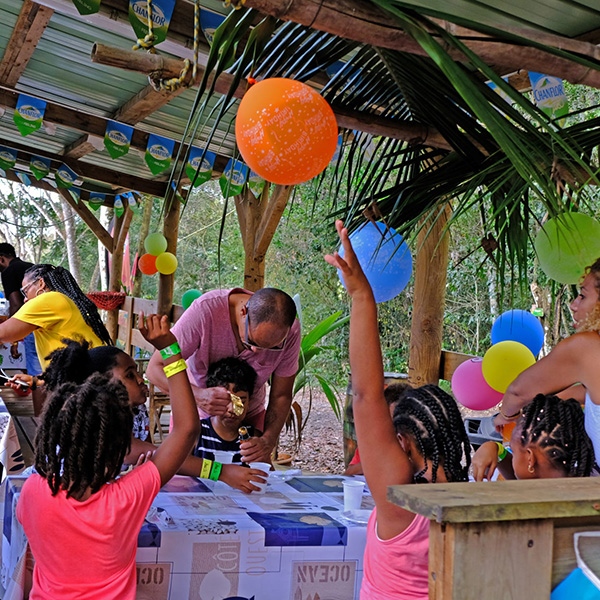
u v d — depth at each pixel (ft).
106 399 5.54
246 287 18.15
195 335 9.23
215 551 6.17
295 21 5.07
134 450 7.92
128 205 32.09
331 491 8.20
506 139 5.03
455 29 5.55
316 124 5.85
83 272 70.44
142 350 25.23
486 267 23.48
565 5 8.51
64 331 11.69
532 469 5.55
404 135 9.04
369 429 4.93
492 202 9.11
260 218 18.29
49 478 5.37
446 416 5.31
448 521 2.86
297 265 36.06
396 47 5.39
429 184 8.75
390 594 4.99
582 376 6.39
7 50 15.72
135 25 9.16
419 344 14.78
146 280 55.88
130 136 18.86
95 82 16.98
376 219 8.82
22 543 6.22
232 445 9.06
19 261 18.28
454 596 2.89
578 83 6.25
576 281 7.24
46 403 5.60
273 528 6.34
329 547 6.44
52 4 10.91
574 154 5.24
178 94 15.62
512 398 6.92
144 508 5.65
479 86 6.23
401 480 4.90
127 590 5.57
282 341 9.39
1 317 19.72
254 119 5.83
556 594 3.08
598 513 3.05
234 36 5.69
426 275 14.66
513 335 10.91
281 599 6.37
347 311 35.01
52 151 27.91
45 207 69.15
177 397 6.40
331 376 35.14
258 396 9.89
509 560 2.97
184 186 24.76
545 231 7.25
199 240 53.88
